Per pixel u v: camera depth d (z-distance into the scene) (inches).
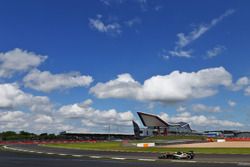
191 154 2192.4
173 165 1755.7
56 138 7785.4
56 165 1798.7
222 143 4264.3
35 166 1750.7
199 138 6127.0
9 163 1926.7
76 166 1744.6
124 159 2202.3
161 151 2967.5
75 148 3732.8
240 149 3107.8
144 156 2445.9
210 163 1852.9
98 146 4141.2
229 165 1732.3
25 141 6456.7
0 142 6092.5
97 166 1733.5
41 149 3592.5
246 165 1727.4
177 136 6515.8
